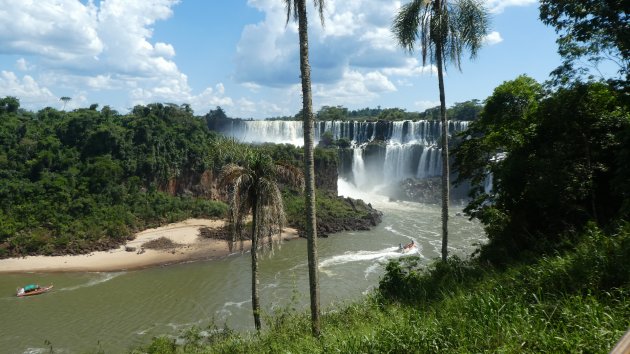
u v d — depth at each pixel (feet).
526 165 46.60
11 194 174.19
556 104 44.14
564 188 40.14
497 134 61.77
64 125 217.77
